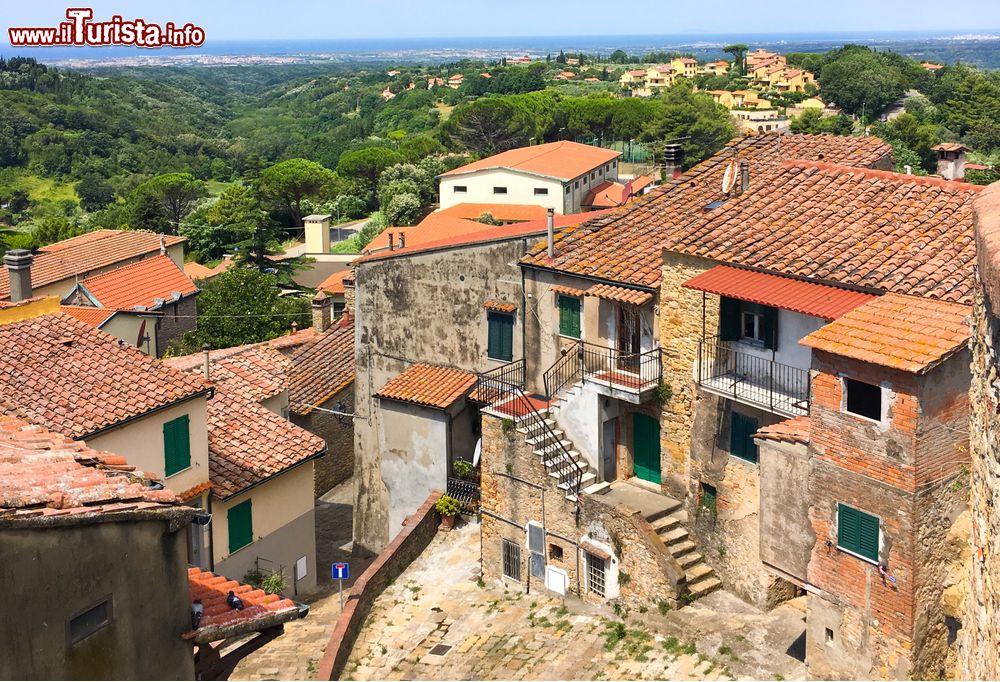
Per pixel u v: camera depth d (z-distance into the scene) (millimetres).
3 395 24047
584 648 23500
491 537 27828
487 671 23422
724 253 23625
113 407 24734
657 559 23812
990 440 12578
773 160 29469
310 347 42875
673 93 137250
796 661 21266
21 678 12086
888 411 18328
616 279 26000
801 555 20297
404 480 32156
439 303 31578
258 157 169500
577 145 108938
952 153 30672
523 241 29359
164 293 59375
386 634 25859
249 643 16328
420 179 120500
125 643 13523
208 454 27812
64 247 70375
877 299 20062
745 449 23688
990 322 12305
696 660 21969
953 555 18844
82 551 12867
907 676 18625
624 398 25562
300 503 30188
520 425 26797
